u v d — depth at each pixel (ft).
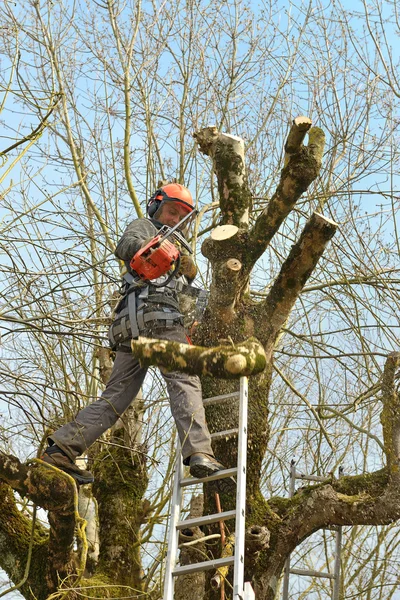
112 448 23.54
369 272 27.66
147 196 32.73
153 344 13.87
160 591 24.40
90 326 21.06
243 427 15.38
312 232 18.33
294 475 21.50
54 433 16.90
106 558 22.17
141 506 23.18
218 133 19.66
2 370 18.65
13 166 17.69
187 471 28.17
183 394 16.55
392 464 19.66
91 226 30.19
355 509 19.54
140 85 32.78
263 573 19.62
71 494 16.17
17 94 18.26
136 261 16.22
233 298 18.94
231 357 13.61
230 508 19.22
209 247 18.89
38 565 18.26
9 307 20.72
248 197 19.56
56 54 31.96
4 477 16.11
